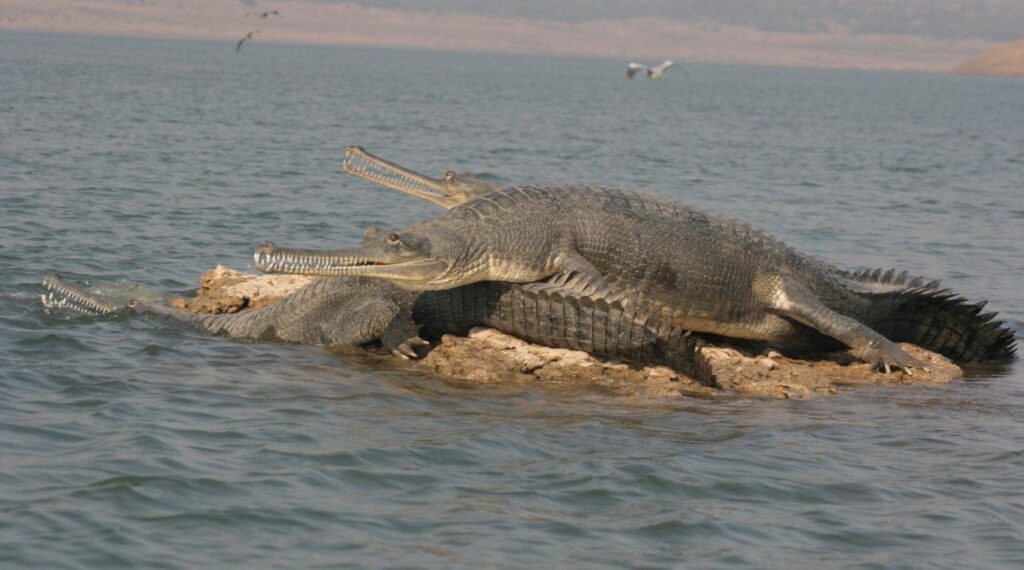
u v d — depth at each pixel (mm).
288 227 55906
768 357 36250
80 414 27781
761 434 29188
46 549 20844
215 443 26422
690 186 82188
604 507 24141
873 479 26484
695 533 23109
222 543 21578
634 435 28609
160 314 37812
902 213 71375
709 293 35625
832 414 31406
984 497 25766
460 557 21531
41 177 65562
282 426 27781
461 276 33875
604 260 35062
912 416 31594
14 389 29312
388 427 28219
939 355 37531
